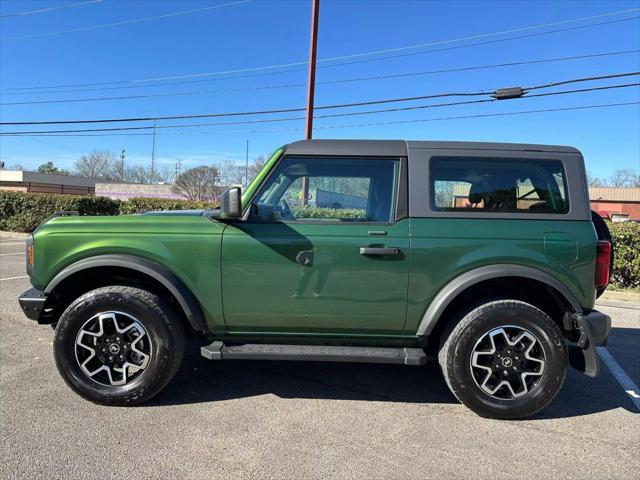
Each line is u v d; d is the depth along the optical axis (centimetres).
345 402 376
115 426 325
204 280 352
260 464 284
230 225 354
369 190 362
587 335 340
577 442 321
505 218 352
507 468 287
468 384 345
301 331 362
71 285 379
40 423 326
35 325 547
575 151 362
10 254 1184
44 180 5944
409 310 350
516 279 364
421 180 356
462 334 344
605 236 374
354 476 274
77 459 284
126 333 354
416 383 420
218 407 360
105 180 7062
